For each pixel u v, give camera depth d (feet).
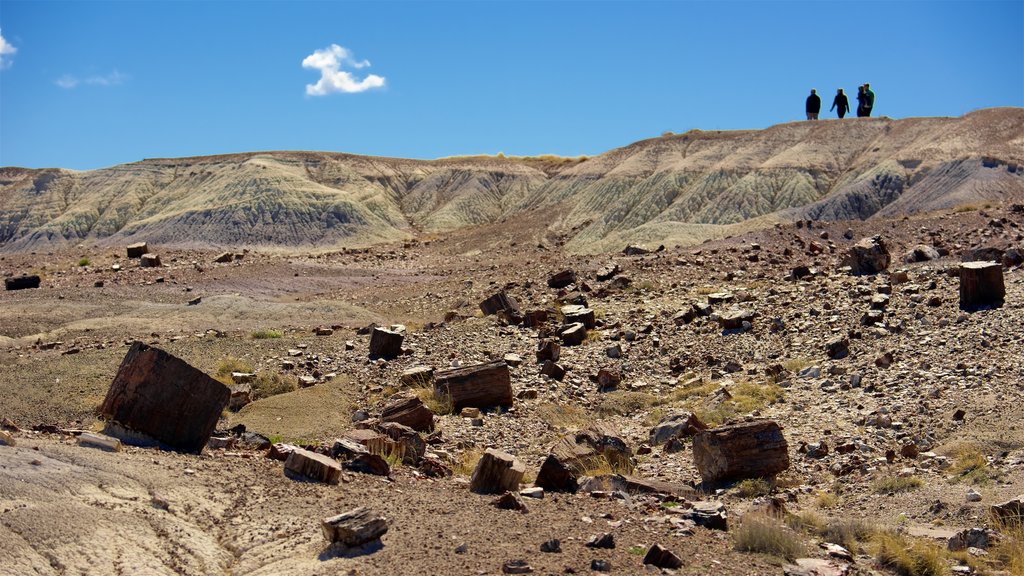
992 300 63.98
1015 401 45.78
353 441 41.16
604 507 32.42
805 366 59.67
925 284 73.00
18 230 347.56
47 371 65.77
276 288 121.49
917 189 208.95
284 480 32.83
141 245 148.97
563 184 309.42
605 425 46.06
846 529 32.22
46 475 28.40
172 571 23.65
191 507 28.48
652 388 61.87
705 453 40.83
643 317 79.82
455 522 28.60
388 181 362.12
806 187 236.02
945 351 56.34
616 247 180.04
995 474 37.24
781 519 33.40
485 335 77.25
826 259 99.86
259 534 26.68
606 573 24.03
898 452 42.83
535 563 24.44
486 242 238.68
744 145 279.49
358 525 25.57
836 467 41.83
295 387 63.21
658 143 303.27
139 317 94.17
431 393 59.47
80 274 131.85
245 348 74.49
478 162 376.68
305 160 370.94
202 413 37.68
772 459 40.14
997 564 29.12
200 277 128.06
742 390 57.06
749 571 25.73
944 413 46.29
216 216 305.73
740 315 71.82
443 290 110.93
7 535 23.57
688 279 96.17
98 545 24.20
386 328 80.28
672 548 27.17
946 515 34.30
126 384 37.14
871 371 55.83
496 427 53.31
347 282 128.06
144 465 32.14
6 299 105.91
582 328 74.33
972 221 108.06
